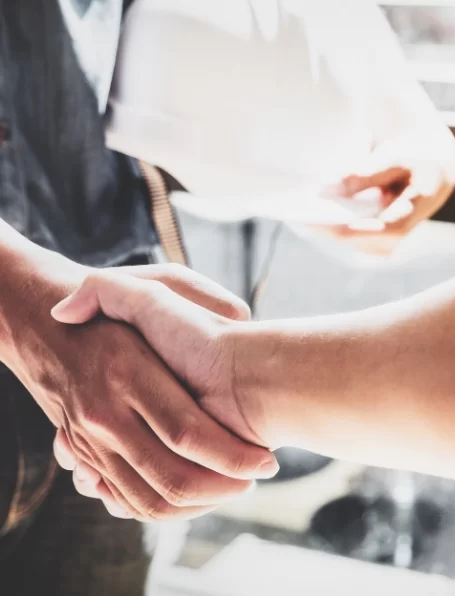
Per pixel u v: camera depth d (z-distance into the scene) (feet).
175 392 2.13
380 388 1.76
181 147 2.81
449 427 1.68
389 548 3.88
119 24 2.74
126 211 3.01
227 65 2.67
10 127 2.65
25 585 3.13
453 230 3.68
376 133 2.80
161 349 2.21
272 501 4.23
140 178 3.05
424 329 1.73
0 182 2.67
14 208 2.70
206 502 2.21
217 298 2.45
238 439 2.12
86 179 2.85
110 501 2.47
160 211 3.06
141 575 3.18
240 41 2.65
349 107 2.70
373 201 2.90
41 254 2.51
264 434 2.09
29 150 2.73
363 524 4.02
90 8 2.67
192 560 3.89
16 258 2.46
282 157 2.78
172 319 2.20
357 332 1.85
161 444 2.19
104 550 3.10
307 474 4.30
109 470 2.32
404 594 3.59
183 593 3.66
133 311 2.25
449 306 1.72
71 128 2.76
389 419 1.77
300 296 4.36
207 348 2.11
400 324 1.78
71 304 2.29
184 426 2.08
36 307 2.39
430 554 3.82
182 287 2.45
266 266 3.53
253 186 2.84
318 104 2.69
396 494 4.13
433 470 1.81
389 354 1.76
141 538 3.13
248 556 3.92
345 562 3.84
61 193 2.84
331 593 3.61
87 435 2.29
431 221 3.31
